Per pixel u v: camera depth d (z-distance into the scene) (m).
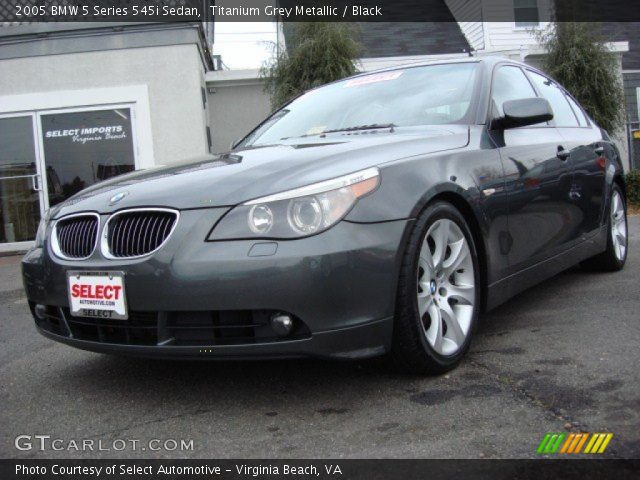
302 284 2.25
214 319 2.35
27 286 2.93
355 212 2.38
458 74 3.67
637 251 5.94
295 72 10.48
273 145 3.30
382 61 14.30
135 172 3.23
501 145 3.29
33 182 9.34
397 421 2.31
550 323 3.50
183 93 9.22
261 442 2.24
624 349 2.93
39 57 9.16
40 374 3.21
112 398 2.78
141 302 2.42
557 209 3.74
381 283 2.40
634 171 12.31
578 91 11.80
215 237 2.34
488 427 2.21
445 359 2.72
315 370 2.91
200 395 2.73
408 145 2.83
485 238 2.99
